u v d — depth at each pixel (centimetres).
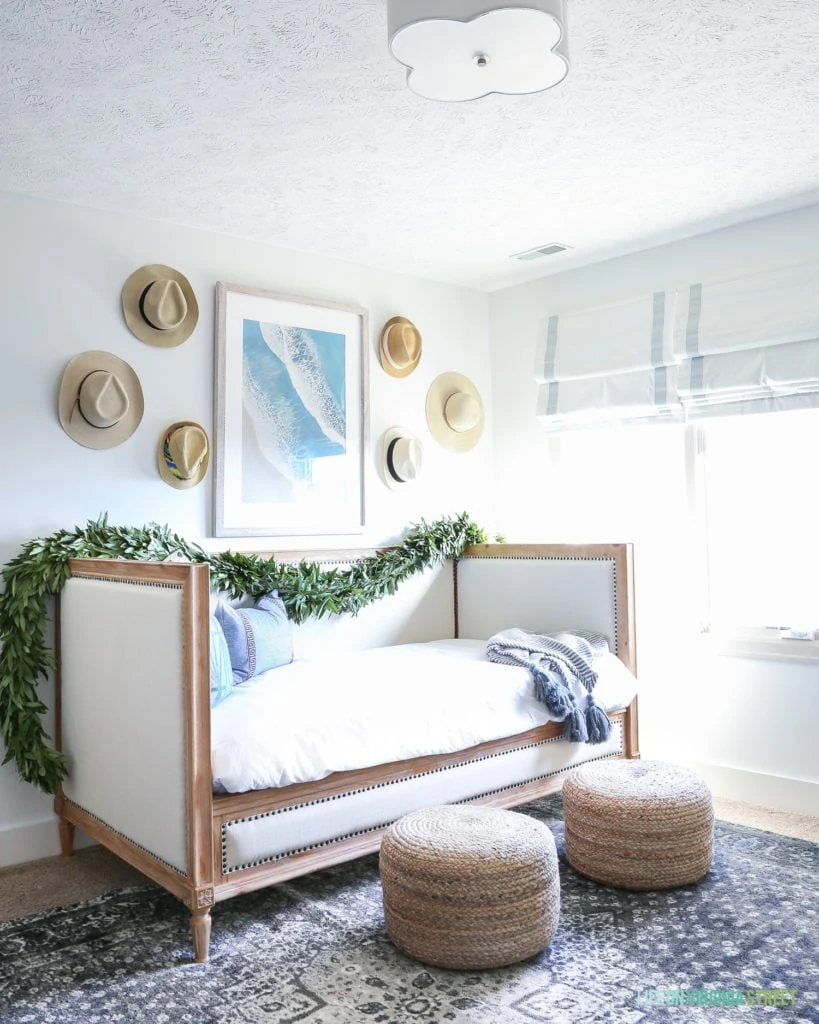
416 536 442
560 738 354
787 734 372
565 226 388
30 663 316
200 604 246
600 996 220
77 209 347
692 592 405
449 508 470
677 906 272
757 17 228
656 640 416
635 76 257
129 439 355
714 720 395
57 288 340
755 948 244
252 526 387
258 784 253
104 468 349
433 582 454
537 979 229
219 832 250
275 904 282
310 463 408
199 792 245
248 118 278
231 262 389
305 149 303
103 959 245
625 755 384
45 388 336
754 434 389
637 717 388
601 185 342
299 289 413
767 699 379
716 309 389
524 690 340
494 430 491
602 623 393
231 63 244
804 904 272
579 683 358
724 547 398
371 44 236
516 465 480
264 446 392
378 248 413
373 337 440
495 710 326
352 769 276
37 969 240
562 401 450
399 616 438
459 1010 215
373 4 217
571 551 406
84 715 305
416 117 280
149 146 298
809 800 363
